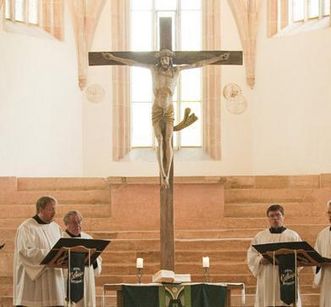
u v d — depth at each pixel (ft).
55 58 96.27
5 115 91.40
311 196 82.17
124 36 100.53
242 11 98.78
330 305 54.60
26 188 83.15
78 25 98.58
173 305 48.32
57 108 96.22
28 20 95.14
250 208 81.61
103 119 99.25
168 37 60.49
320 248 55.77
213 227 80.84
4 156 91.09
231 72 99.40
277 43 96.89
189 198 81.51
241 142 98.89
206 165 99.19
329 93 92.32
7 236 74.84
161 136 59.57
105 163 98.99
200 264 72.64
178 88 101.09
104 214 81.56
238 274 71.67
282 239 54.65
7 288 71.10
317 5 94.48
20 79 92.89
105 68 99.55
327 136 92.27
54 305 50.65
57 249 47.57
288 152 95.50
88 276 52.47
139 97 101.19
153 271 72.79
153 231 79.20
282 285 50.08
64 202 82.28
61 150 96.32
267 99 97.50
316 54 93.45
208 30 100.22
